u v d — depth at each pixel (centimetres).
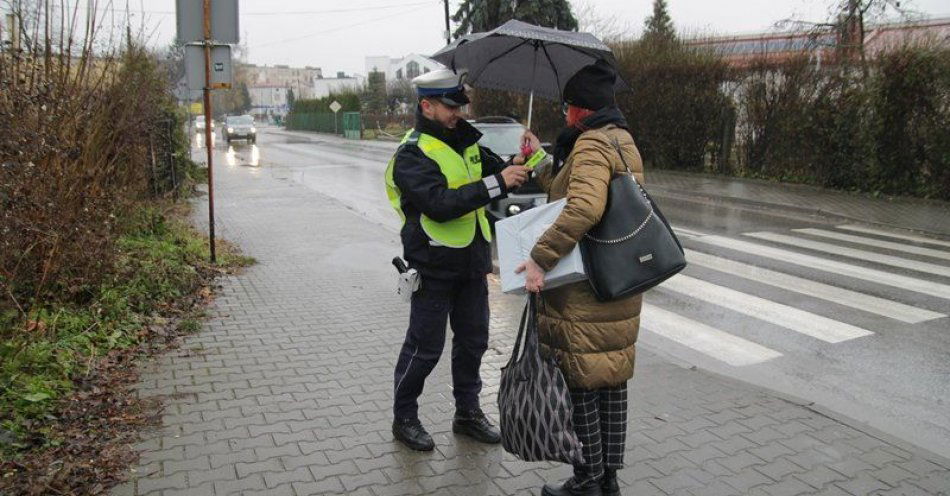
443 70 332
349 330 551
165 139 1252
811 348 555
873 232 1088
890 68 1345
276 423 383
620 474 338
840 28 1606
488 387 449
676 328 604
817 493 323
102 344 480
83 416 379
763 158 1736
